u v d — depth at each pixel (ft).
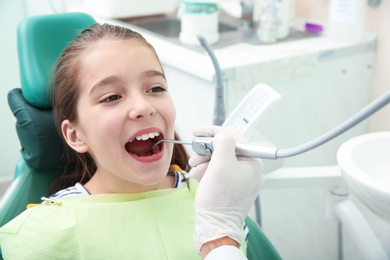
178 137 3.52
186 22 5.23
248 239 3.27
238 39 5.39
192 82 4.70
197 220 2.35
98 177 2.99
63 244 2.62
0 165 7.61
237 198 2.37
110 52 2.65
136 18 6.64
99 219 2.71
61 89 2.89
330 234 5.55
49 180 3.74
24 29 3.72
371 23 5.28
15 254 2.61
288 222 5.34
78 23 3.85
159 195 2.94
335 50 4.94
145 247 2.68
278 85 4.71
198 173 2.53
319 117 5.15
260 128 4.73
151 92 2.74
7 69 7.25
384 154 3.43
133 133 2.62
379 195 2.70
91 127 2.69
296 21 6.00
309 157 5.21
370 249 3.47
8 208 3.44
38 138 3.58
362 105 5.45
